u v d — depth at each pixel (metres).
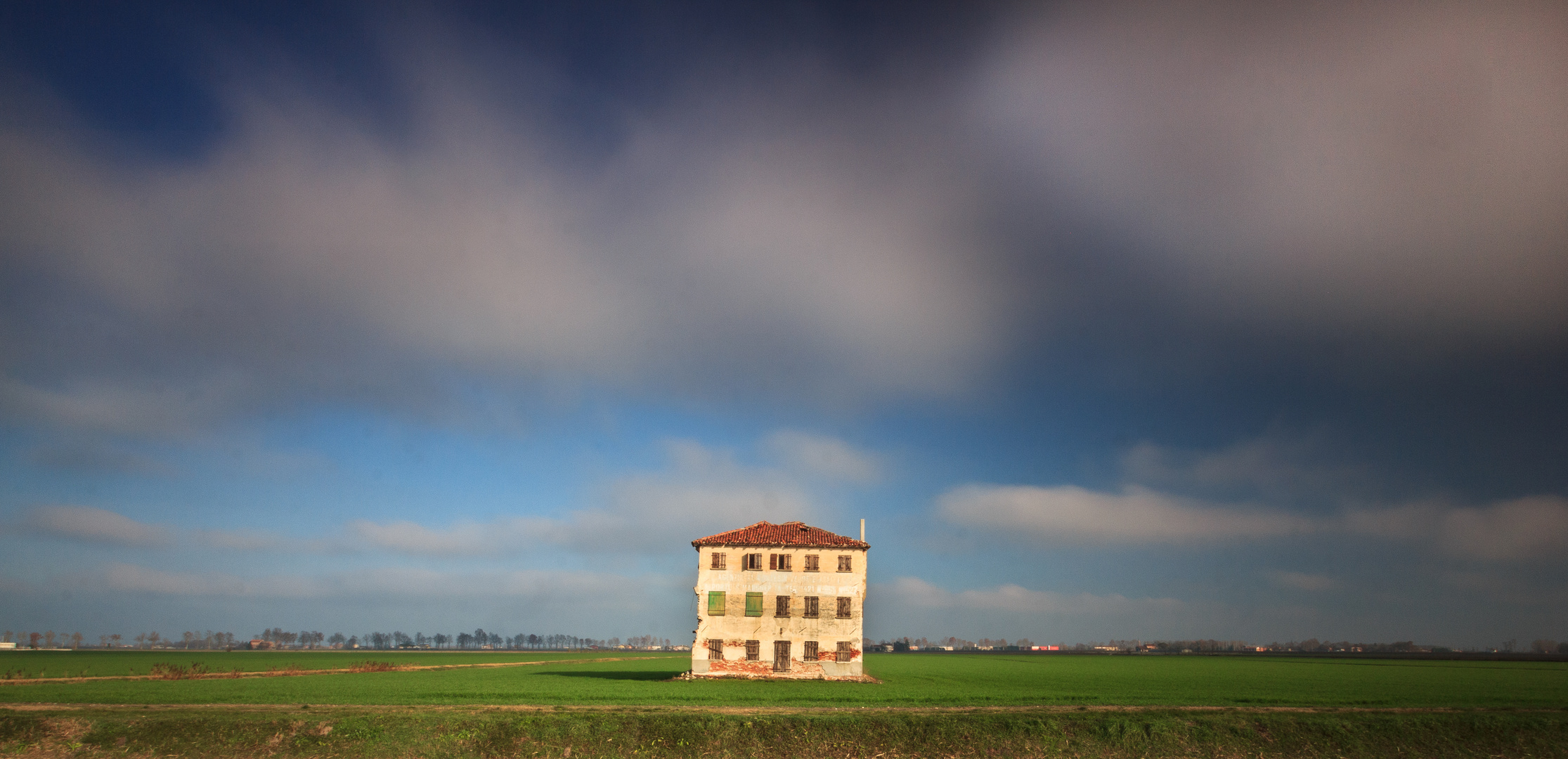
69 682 76.50
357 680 82.88
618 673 101.19
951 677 99.69
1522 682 99.56
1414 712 56.38
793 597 76.25
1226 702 62.62
